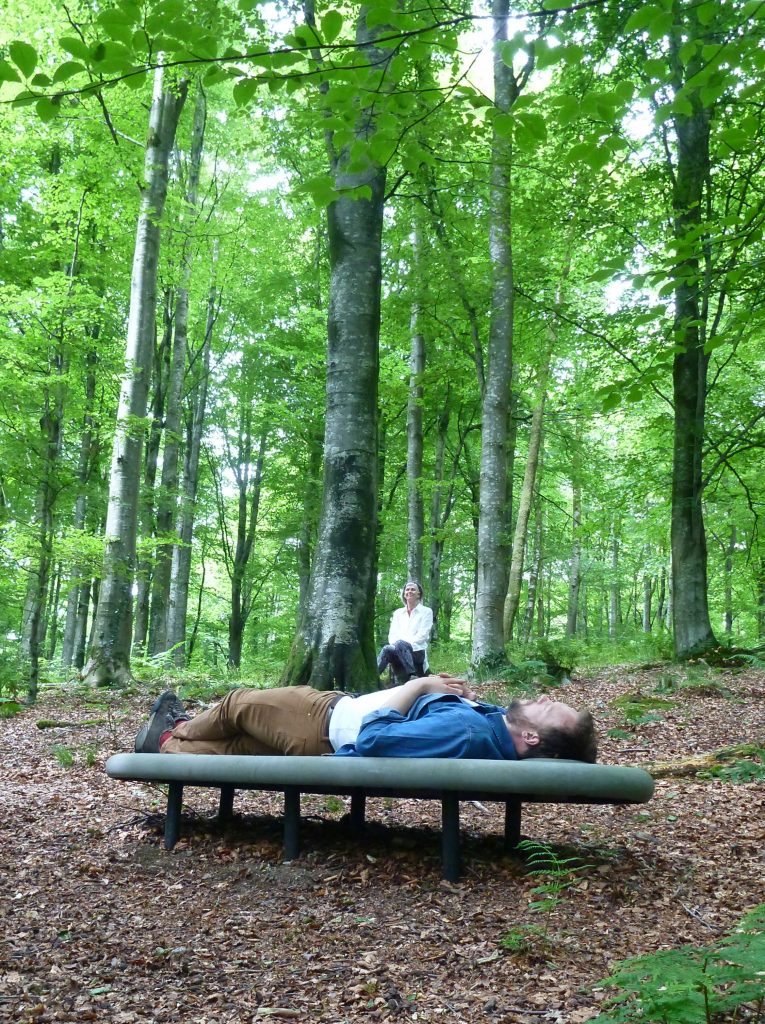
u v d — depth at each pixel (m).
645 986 2.14
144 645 19.52
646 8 3.44
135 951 3.05
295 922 3.31
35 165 15.33
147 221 13.13
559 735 3.87
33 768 6.36
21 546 9.85
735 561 19.39
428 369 15.62
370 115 3.71
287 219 20.23
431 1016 2.55
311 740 4.20
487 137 9.61
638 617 39.97
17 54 3.05
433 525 22.42
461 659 17.03
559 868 3.79
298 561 26.23
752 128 4.26
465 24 3.32
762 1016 2.42
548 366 15.88
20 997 2.66
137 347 12.91
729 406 14.28
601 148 3.71
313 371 22.94
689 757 6.34
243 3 3.45
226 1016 2.58
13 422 10.12
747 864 3.89
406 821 4.86
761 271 5.25
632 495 16.69
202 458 29.61
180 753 4.28
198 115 19.44
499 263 12.16
